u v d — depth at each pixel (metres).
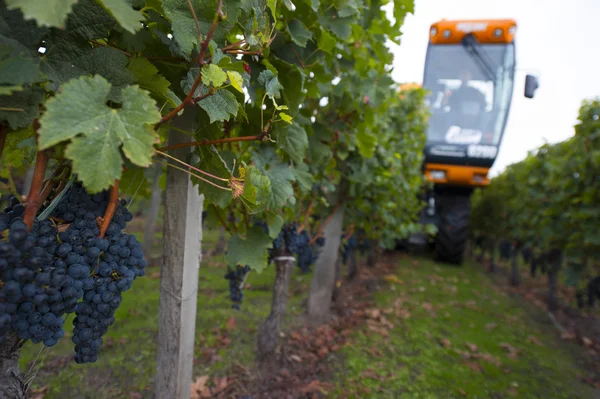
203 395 2.90
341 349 4.02
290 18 1.98
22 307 0.88
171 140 1.69
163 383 1.93
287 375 3.36
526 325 5.92
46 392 2.77
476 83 8.33
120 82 0.98
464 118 8.48
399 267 9.16
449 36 8.24
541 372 4.19
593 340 5.56
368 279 7.52
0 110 0.81
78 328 1.08
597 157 5.42
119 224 1.16
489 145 8.27
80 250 1.01
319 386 3.21
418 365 3.87
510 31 7.95
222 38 1.17
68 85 0.76
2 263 0.81
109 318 1.12
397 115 6.71
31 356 3.19
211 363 3.39
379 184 5.03
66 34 0.91
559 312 7.07
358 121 3.12
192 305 1.92
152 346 3.61
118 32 1.11
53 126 0.72
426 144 8.61
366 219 5.61
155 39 1.23
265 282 6.27
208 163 1.51
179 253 1.80
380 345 4.25
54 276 0.92
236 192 1.29
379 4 2.88
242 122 1.94
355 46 2.86
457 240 9.43
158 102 1.19
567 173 6.35
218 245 8.62
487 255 16.53
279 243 3.15
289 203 2.34
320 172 3.46
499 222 11.23
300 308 5.14
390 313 5.39
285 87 1.85
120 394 2.83
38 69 0.80
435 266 9.62
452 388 3.50
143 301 4.82
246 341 3.87
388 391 3.30
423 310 5.76
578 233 5.96
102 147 0.78
